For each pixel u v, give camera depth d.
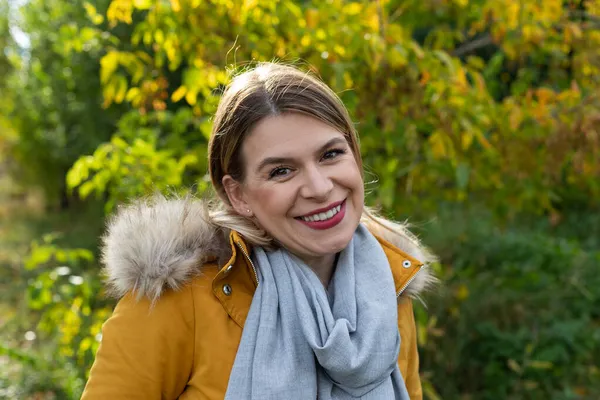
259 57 2.47
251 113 1.26
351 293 1.38
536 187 3.03
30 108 8.54
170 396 1.31
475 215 5.18
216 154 1.36
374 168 2.73
